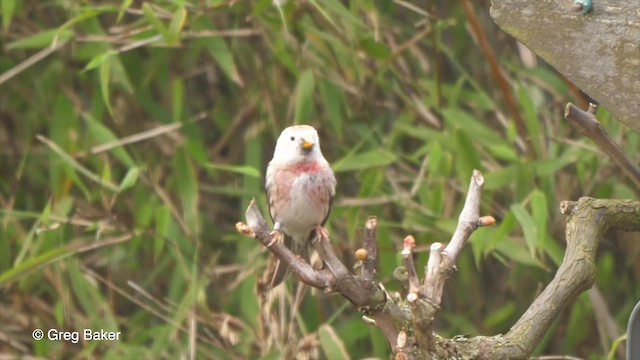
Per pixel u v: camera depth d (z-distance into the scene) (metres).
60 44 8.42
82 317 9.12
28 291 9.20
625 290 9.81
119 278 9.70
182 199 8.57
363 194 8.41
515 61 9.47
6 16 8.38
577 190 8.92
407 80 9.05
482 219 4.38
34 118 9.76
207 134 10.31
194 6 7.95
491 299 9.85
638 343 4.93
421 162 9.16
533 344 4.79
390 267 8.43
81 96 9.92
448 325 9.98
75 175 8.35
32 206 9.87
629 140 7.99
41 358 8.84
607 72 4.80
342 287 4.29
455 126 8.06
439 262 4.35
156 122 9.70
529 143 8.31
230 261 9.78
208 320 8.35
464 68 9.73
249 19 8.04
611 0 4.78
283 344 7.81
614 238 9.59
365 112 9.09
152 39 8.02
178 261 8.68
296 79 9.07
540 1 4.89
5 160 9.91
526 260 7.96
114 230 8.59
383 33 9.02
